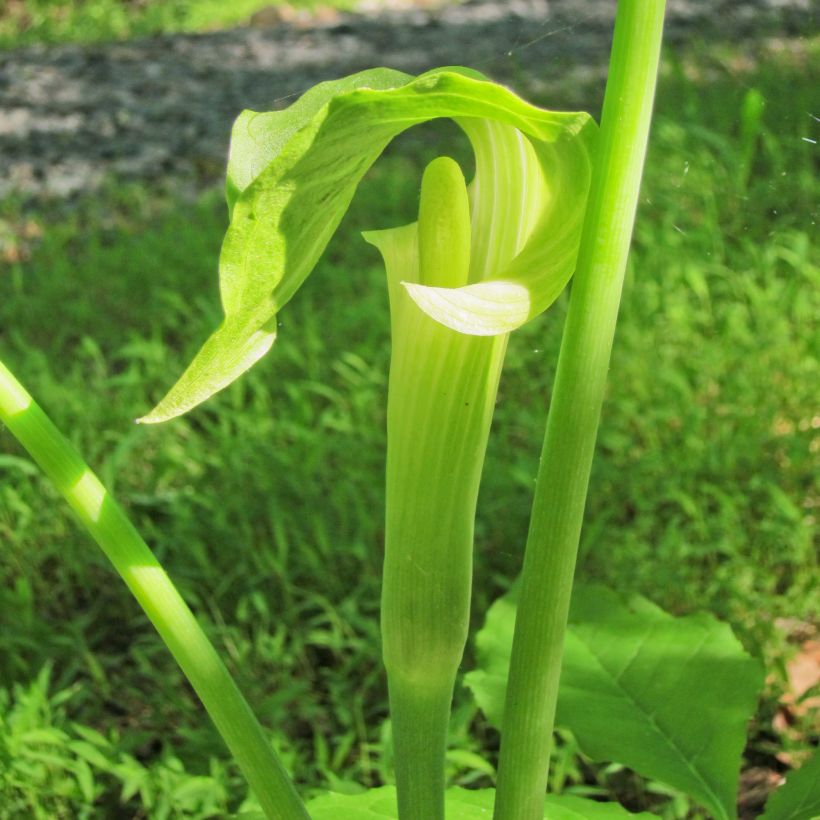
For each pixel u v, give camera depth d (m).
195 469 0.67
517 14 1.95
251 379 0.72
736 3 1.67
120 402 0.74
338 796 0.30
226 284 0.18
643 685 0.31
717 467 0.60
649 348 0.70
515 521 0.59
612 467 0.60
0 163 1.44
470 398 0.22
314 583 0.59
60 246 1.06
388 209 1.01
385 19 2.04
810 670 0.50
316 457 0.64
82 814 0.45
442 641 0.22
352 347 0.77
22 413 0.21
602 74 1.39
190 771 0.49
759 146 0.98
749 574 0.54
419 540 0.22
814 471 0.60
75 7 2.28
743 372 0.67
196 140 1.49
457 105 0.18
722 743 0.30
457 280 0.22
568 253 0.20
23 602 0.56
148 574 0.21
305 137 0.17
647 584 0.54
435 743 0.23
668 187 0.90
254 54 1.91
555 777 0.44
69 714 0.54
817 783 0.27
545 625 0.20
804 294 0.72
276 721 0.48
